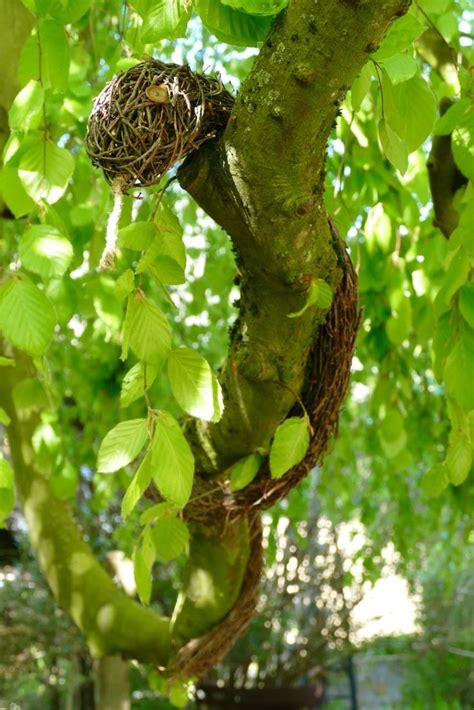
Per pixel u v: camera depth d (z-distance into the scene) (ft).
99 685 12.14
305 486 11.47
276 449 4.21
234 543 5.60
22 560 15.99
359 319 4.58
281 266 3.95
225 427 4.66
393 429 7.04
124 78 3.68
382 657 18.89
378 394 7.82
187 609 5.81
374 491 12.03
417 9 5.21
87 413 11.14
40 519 6.63
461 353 4.45
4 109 5.55
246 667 15.93
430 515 12.97
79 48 6.98
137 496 3.72
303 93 3.59
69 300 5.38
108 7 7.86
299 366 4.44
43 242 3.90
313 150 3.73
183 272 3.98
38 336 3.78
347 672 18.06
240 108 3.67
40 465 6.30
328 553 17.07
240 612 5.81
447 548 13.65
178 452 3.70
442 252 6.66
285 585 16.35
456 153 4.56
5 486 4.06
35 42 4.12
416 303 7.55
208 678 15.97
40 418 6.74
